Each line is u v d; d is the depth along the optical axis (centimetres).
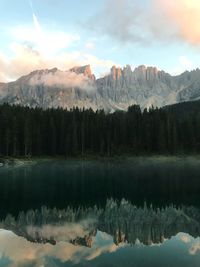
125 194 6519
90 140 16388
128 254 2931
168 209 4991
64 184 8031
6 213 4862
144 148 16325
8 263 2777
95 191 6956
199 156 15300
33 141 15125
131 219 4391
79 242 3334
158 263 2691
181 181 8244
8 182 8381
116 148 16200
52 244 3281
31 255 2959
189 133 16375
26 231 3797
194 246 3136
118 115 17600
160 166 12912
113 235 3578
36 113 17175
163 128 16025
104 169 12025
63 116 16688
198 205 5284
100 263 2717
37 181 8606
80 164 13700
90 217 4562
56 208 5247
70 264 2731
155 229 3809
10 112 16200
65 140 15638
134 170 11531
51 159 14750
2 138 14200
